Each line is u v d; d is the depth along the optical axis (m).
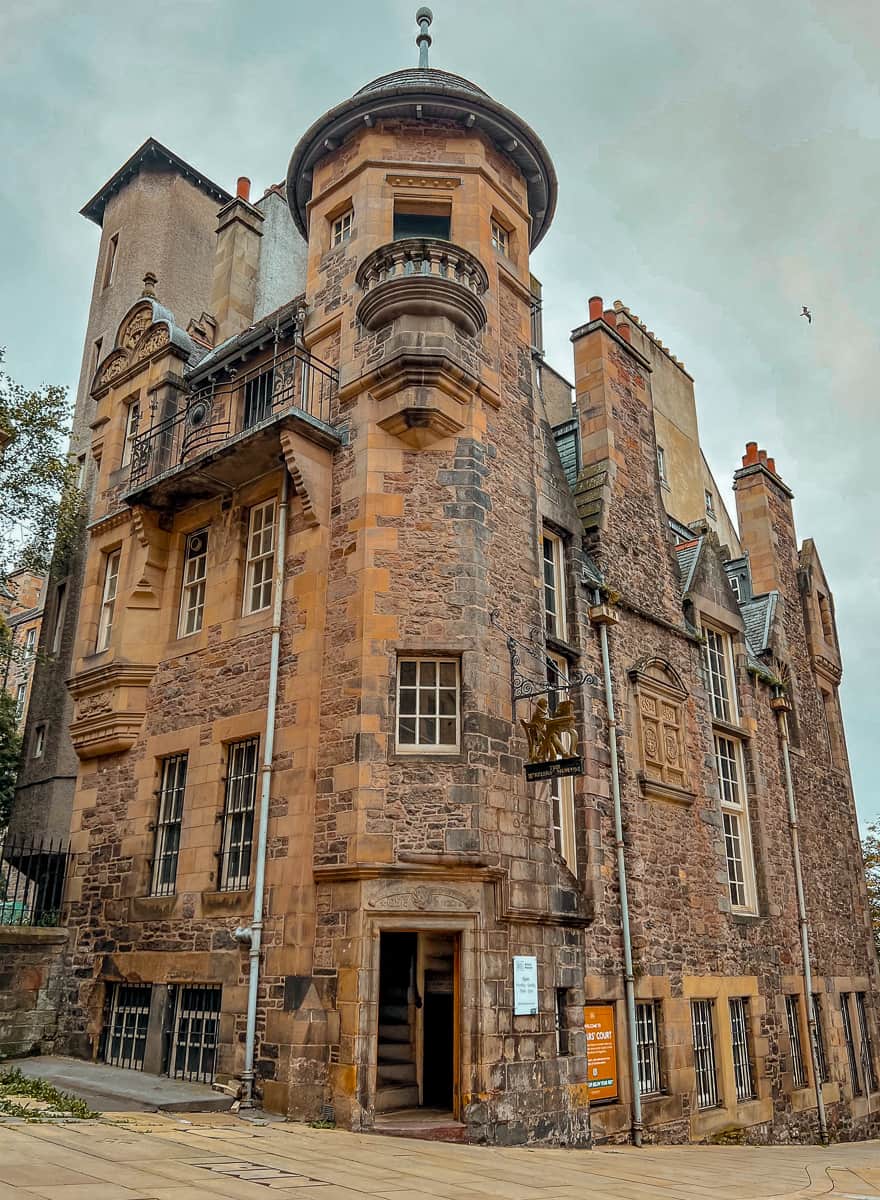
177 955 12.03
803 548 23.89
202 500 14.59
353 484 12.19
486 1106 9.75
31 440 17.66
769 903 17.06
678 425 27.34
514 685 11.79
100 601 16.02
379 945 10.09
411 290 12.34
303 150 14.88
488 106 14.27
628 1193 7.32
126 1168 6.31
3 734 21.45
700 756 16.22
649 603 16.05
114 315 23.31
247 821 12.06
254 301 21.14
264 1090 10.16
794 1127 15.97
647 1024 13.46
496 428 13.07
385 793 10.55
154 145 24.28
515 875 10.81
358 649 11.19
